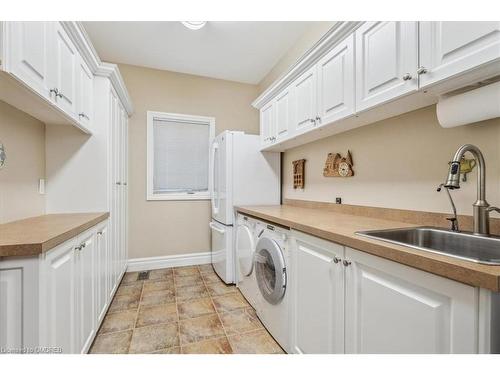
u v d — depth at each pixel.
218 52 2.88
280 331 1.65
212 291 2.54
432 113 1.36
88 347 1.52
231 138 2.73
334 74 1.62
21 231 1.19
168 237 3.29
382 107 1.33
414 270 0.80
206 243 3.45
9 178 1.53
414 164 1.46
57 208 2.01
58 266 1.11
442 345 0.73
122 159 2.75
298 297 1.44
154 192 3.26
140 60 3.03
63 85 1.54
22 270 0.95
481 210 1.06
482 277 0.62
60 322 1.13
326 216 1.77
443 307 0.73
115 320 1.99
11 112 1.54
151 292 2.51
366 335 0.98
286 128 2.29
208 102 3.47
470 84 1.04
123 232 2.82
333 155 2.09
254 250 2.08
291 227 1.50
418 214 1.42
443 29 0.99
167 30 2.45
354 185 1.91
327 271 1.20
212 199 3.11
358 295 1.03
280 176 2.96
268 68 3.25
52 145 2.01
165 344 1.69
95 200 2.08
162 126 3.30
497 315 0.64
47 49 1.34
